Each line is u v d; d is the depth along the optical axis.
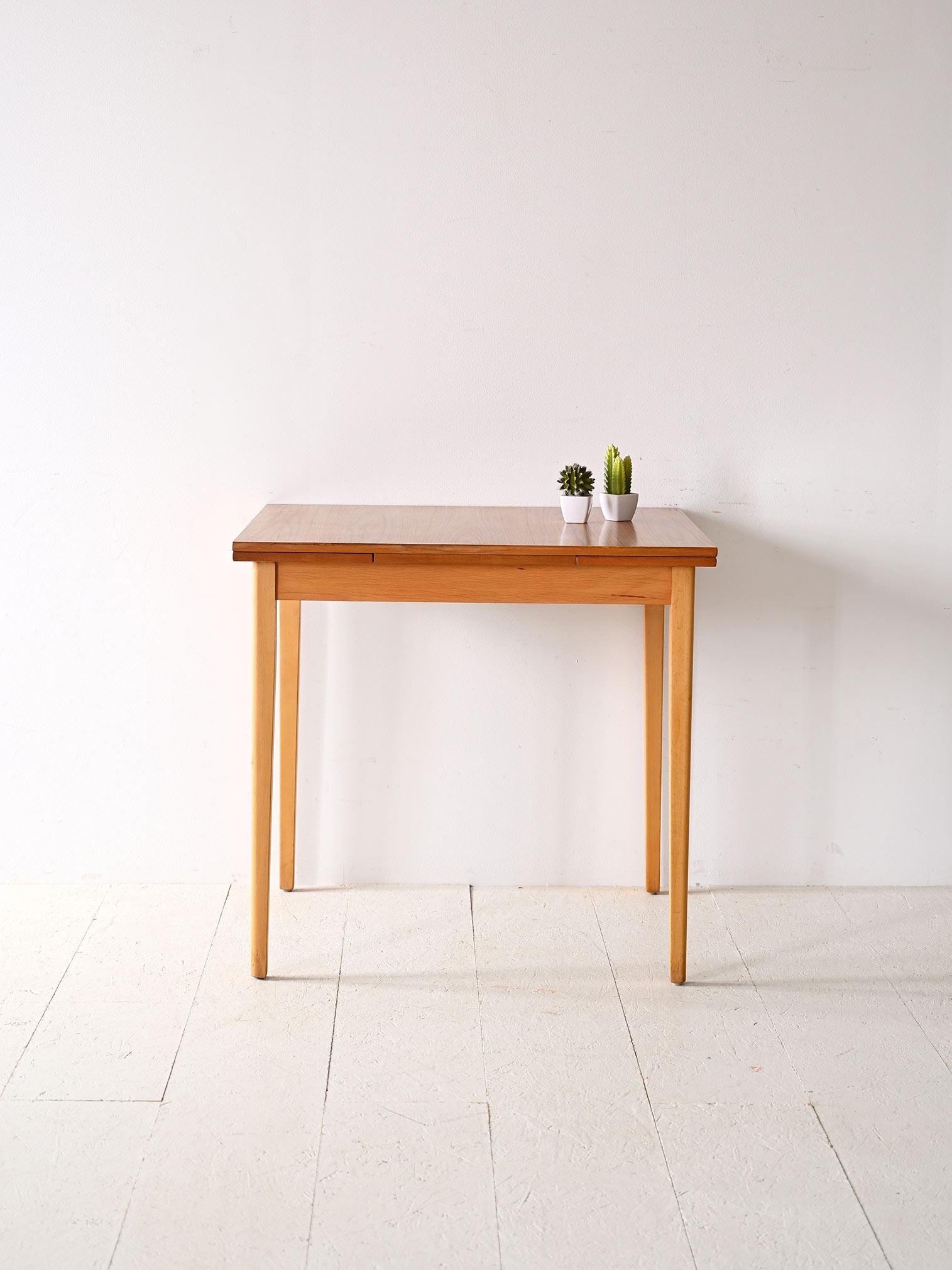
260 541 2.18
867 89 2.51
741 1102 2.00
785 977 2.39
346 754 2.73
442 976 2.37
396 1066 2.09
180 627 2.68
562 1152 1.88
